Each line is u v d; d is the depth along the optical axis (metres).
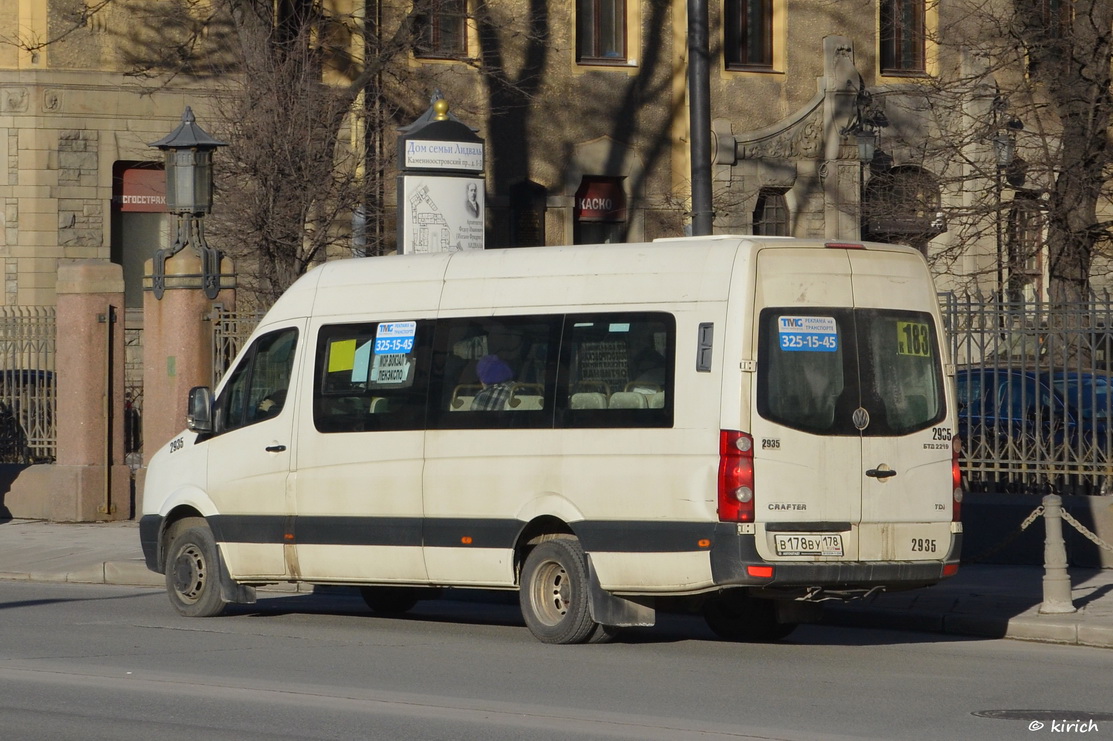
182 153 32.72
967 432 26.59
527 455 18.86
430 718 14.05
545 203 53.09
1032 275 40.53
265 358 21.59
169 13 52.53
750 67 54.88
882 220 43.72
